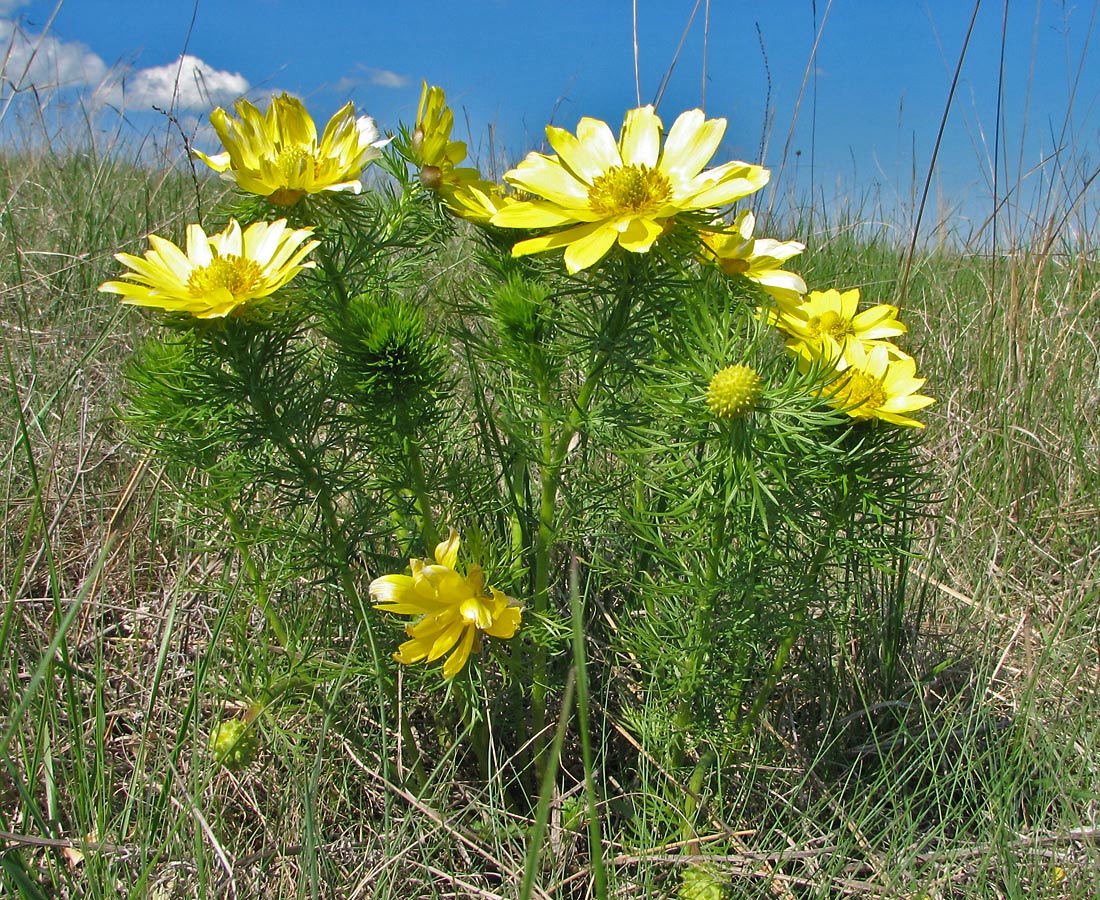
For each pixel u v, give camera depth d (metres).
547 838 0.29
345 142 0.29
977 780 0.33
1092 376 0.55
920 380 0.29
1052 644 0.36
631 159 0.28
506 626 0.27
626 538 0.37
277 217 0.29
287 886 0.27
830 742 0.35
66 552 0.40
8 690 0.32
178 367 0.29
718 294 0.28
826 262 0.69
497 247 0.31
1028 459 0.49
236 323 0.27
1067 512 0.46
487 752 0.33
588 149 0.28
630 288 0.27
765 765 0.33
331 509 0.30
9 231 0.57
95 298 0.55
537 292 0.30
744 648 0.31
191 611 0.37
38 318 0.52
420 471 0.31
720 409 0.25
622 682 0.36
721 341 0.26
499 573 0.30
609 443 0.30
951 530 0.45
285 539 0.32
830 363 0.26
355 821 0.31
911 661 0.38
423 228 0.32
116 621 0.38
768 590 0.30
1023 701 0.33
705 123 0.27
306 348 0.29
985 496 0.48
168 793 0.28
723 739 0.32
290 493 0.30
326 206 0.29
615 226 0.25
